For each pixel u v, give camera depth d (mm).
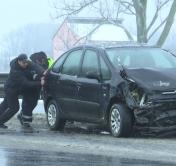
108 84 21859
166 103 20969
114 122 21719
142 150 18672
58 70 25438
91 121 22984
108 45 23594
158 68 22094
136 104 20938
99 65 22719
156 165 16094
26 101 26516
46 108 26250
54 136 22641
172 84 21188
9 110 26438
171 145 19781
